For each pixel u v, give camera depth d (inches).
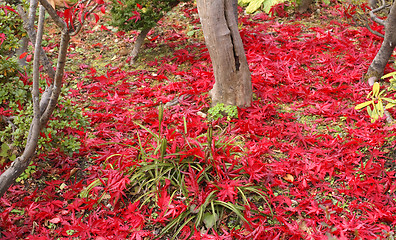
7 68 138.8
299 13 245.6
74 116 140.4
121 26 193.8
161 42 225.3
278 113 158.6
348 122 151.4
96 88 181.5
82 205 121.9
